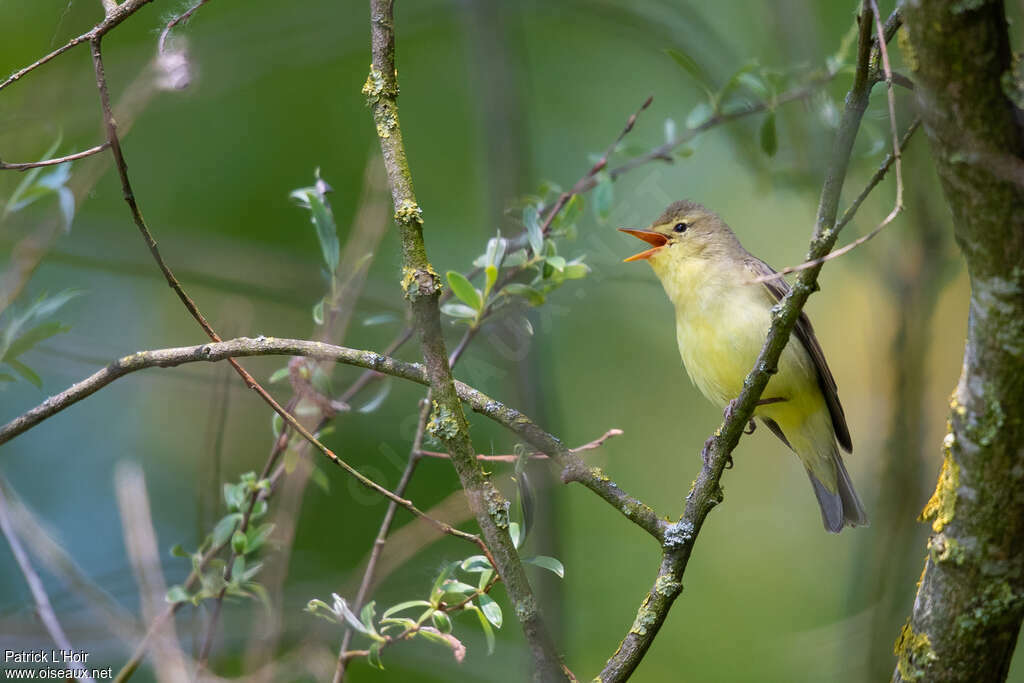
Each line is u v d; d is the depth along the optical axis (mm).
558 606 9406
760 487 14430
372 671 10016
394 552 8273
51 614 6551
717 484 5375
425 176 13039
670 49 8539
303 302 11375
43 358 10820
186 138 12312
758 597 13023
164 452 12188
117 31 11695
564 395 13336
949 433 5000
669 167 13742
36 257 7621
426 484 10719
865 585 12078
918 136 11602
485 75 11547
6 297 7250
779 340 5109
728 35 14352
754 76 8938
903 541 10844
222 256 11367
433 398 5219
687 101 13617
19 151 10336
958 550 5012
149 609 6918
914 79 4230
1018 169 4133
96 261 11180
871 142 9672
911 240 11664
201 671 6848
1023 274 4441
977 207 4348
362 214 8438
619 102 13852
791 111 10945
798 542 13688
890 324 11914
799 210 14109
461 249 12602
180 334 12633
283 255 11461
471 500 5195
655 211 12656
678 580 5332
